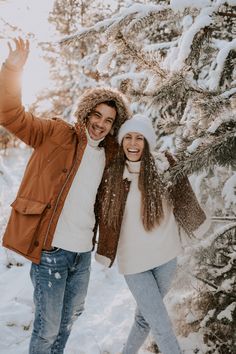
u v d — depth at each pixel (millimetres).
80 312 2646
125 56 2750
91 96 2426
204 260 2799
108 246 2502
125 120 2557
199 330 3020
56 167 2365
